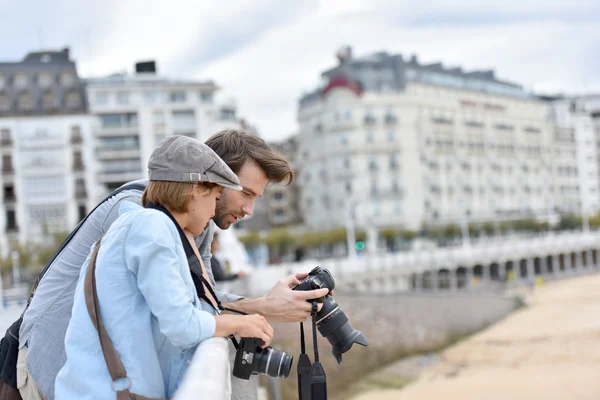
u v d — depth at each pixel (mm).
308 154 82500
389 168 78000
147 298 1951
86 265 2096
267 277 20391
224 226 2752
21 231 60375
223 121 69625
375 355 30016
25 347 2346
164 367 2031
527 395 25266
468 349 33750
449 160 83062
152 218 2031
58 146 61688
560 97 112812
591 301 46562
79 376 1901
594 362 28969
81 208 61938
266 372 2295
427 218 79062
